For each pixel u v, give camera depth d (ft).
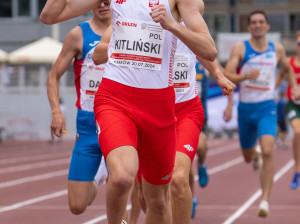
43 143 126.21
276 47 38.70
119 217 22.06
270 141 35.88
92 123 26.84
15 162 80.64
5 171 68.18
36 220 35.60
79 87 27.45
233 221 35.04
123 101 19.16
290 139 134.51
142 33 19.34
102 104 19.24
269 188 35.17
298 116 45.75
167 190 20.72
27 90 141.69
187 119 25.41
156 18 17.97
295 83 41.60
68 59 27.48
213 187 51.57
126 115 19.07
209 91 131.75
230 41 156.04
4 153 97.91
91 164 26.73
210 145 113.19
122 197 21.57
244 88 38.11
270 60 37.99
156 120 19.27
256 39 38.09
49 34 167.73
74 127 142.10
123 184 17.49
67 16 20.25
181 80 25.68
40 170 69.21
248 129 38.78
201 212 38.40
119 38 19.51
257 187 51.37
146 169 19.93
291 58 47.01
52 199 45.16
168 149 19.63
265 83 37.81
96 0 20.44
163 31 19.39
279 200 43.39
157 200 20.52
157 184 20.15
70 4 20.24
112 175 17.76
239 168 70.18
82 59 27.40
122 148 18.15
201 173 39.99
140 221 34.78
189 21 19.07
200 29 18.85
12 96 141.90
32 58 124.98
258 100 37.78
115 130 18.48
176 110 25.62
